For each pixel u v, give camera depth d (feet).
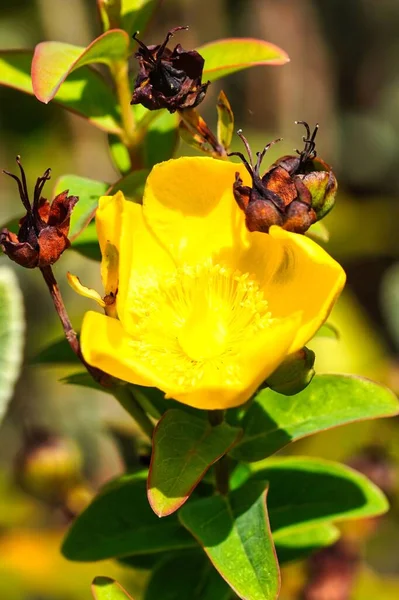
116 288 1.45
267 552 1.44
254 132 3.40
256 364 1.40
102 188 1.55
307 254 1.41
